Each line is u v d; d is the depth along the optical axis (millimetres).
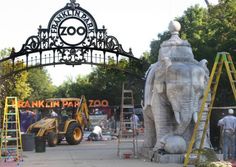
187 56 17328
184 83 16156
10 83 31938
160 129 17141
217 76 14422
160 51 17672
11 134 23453
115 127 44438
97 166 16094
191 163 15688
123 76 50469
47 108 38062
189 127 16938
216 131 22469
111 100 69062
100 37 23797
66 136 28266
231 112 18359
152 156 17219
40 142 22641
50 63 23672
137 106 49188
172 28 17797
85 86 74500
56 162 17828
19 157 18938
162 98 17094
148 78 18250
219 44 24359
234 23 26078
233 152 18062
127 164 16438
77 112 32594
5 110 19094
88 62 23781
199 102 16547
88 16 23688
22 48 23719
